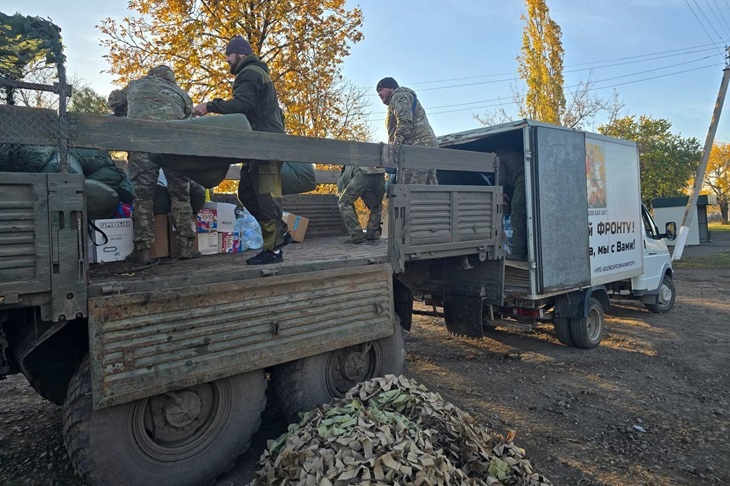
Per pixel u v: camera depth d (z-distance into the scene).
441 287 6.09
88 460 2.71
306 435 2.93
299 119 12.70
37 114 2.46
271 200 3.67
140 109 3.60
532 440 4.10
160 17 11.10
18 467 3.43
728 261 18.45
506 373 5.80
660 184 31.03
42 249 2.44
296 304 3.46
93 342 2.57
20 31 2.79
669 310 9.68
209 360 3.00
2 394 4.82
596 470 3.64
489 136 6.35
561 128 6.33
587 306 6.66
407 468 2.50
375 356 4.25
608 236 7.23
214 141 3.07
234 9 10.92
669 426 4.44
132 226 3.73
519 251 6.34
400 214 4.12
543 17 22.75
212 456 3.19
